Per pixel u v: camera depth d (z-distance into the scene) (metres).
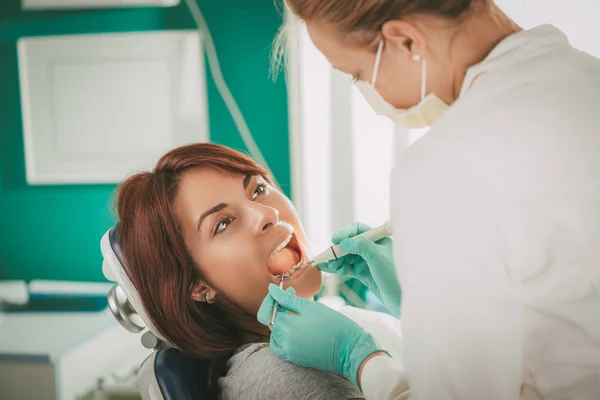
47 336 2.15
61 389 2.01
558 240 0.75
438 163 0.74
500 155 0.73
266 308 1.12
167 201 1.27
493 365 0.72
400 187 0.77
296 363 1.07
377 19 0.77
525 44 0.79
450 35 0.79
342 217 2.59
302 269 1.33
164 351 1.25
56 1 2.62
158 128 2.67
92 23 2.63
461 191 0.72
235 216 1.29
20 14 2.65
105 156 2.71
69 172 2.74
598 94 0.77
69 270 2.81
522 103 0.75
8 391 2.02
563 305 0.77
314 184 2.63
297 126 2.59
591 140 0.75
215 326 1.33
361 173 2.55
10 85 2.70
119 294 1.32
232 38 2.58
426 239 0.73
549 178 0.73
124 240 1.29
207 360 1.31
